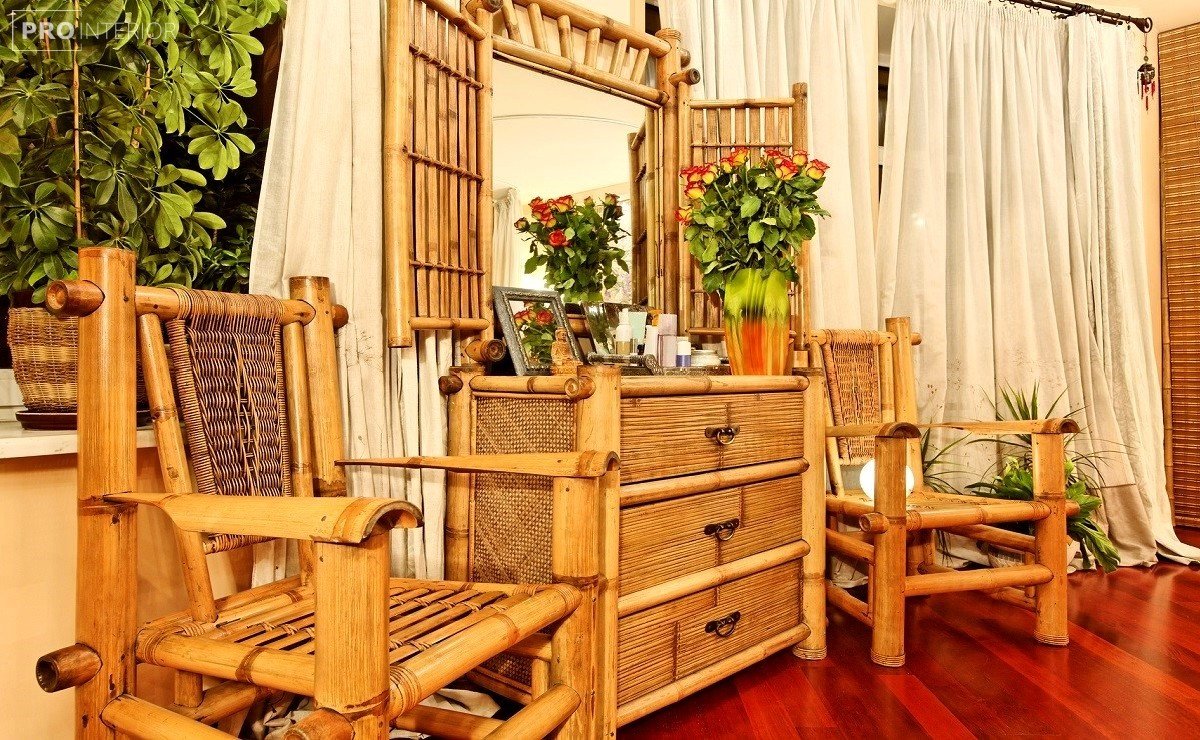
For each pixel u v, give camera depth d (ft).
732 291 6.10
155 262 4.51
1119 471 9.27
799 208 5.94
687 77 6.79
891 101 8.73
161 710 2.93
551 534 4.42
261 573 4.22
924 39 8.89
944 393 8.64
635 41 6.73
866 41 8.73
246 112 6.03
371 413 4.71
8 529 3.31
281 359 4.03
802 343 7.00
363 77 4.73
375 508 2.37
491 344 5.01
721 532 5.02
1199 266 10.34
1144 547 9.12
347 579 2.39
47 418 3.72
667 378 4.75
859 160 8.21
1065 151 9.80
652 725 4.70
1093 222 9.68
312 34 4.56
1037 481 6.14
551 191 6.20
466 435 5.08
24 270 4.01
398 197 4.73
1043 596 6.09
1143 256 9.95
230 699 3.54
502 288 5.65
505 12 5.83
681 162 6.93
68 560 3.55
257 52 4.70
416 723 3.75
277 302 3.95
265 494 3.79
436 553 5.01
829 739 4.51
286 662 2.81
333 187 4.64
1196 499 10.45
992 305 9.20
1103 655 5.84
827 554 7.55
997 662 5.70
